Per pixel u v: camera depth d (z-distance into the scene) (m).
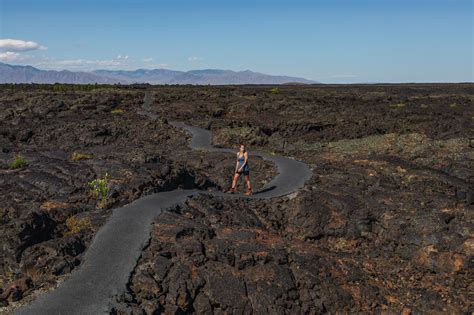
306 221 18.12
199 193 19.64
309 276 13.37
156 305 11.15
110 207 17.19
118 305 10.76
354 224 17.81
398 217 17.27
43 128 42.75
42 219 14.70
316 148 35.31
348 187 21.73
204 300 11.90
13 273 12.65
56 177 20.06
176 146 37.50
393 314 12.47
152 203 17.28
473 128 42.53
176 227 14.86
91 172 20.25
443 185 21.75
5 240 13.27
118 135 41.91
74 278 11.80
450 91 108.00
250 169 27.41
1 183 19.55
